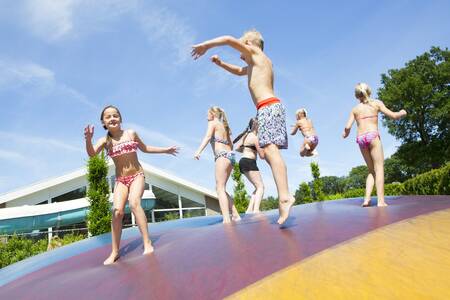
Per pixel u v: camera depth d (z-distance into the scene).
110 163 20.36
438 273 1.73
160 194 22.80
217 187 4.96
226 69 3.83
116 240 3.39
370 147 4.45
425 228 2.46
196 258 2.58
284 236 2.77
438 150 38.34
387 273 1.78
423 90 38.09
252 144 6.32
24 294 2.78
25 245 12.36
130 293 2.18
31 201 19.72
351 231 2.61
